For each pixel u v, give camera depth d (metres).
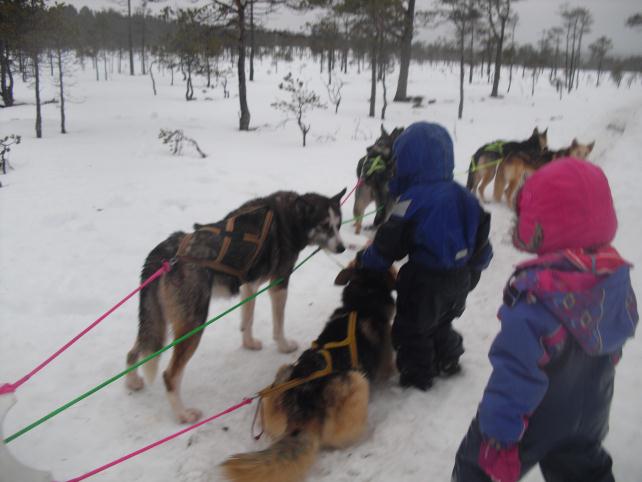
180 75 42.81
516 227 1.70
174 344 2.76
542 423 1.65
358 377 2.63
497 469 1.63
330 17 27.31
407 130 2.92
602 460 1.78
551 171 1.57
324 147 12.89
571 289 1.49
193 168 9.80
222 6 15.59
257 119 18.81
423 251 2.81
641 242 4.98
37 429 2.89
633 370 3.09
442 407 2.95
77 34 17.62
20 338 3.85
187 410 2.98
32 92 28.61
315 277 5.06
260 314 4.33
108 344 3.79
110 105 23.47
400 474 2.46
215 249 3.06
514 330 1.54
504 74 43.34
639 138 11.48
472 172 7.78
